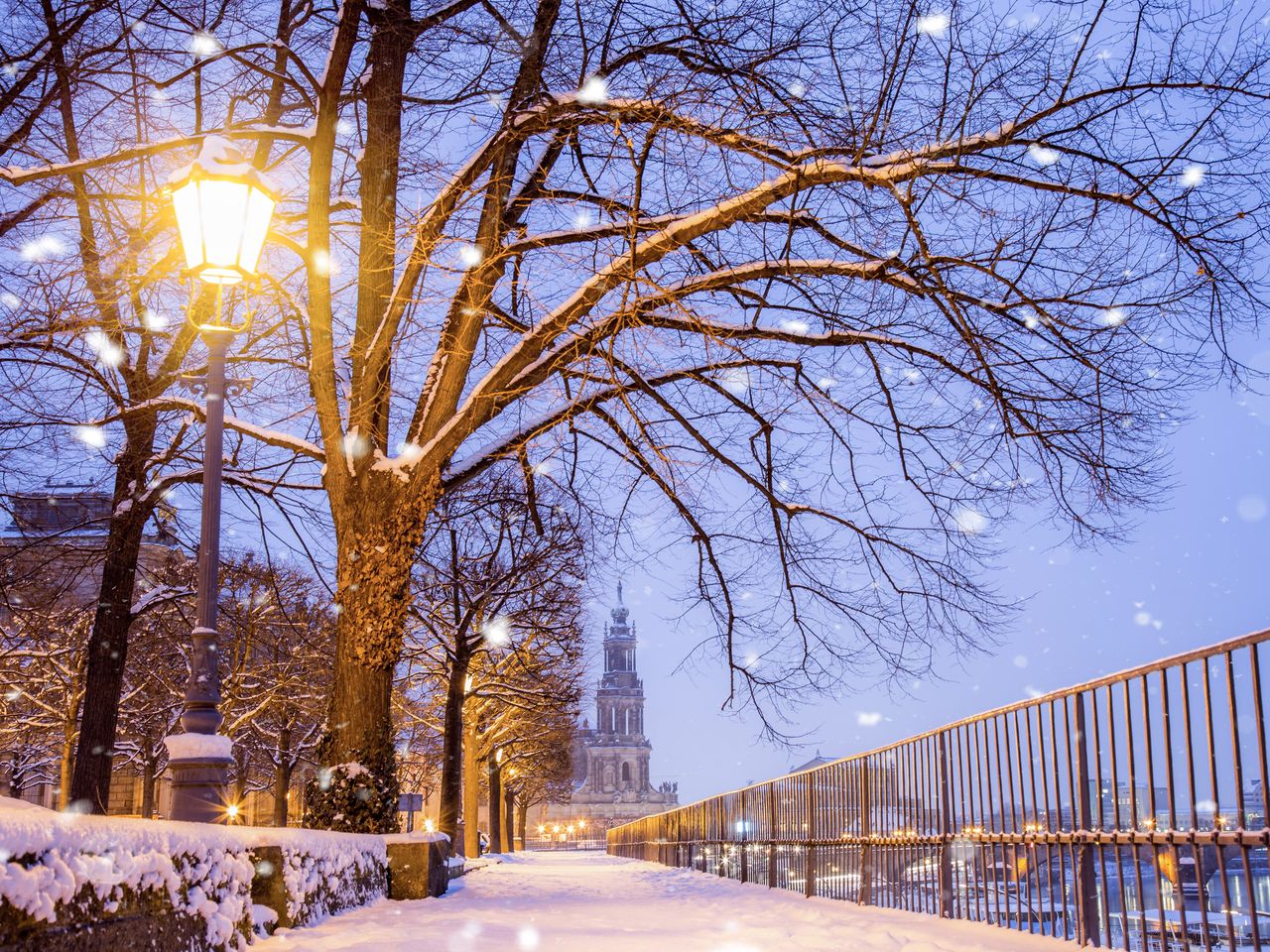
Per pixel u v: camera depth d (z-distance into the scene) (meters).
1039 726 8.50
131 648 35.22
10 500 18.17
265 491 19.77
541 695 42.28
